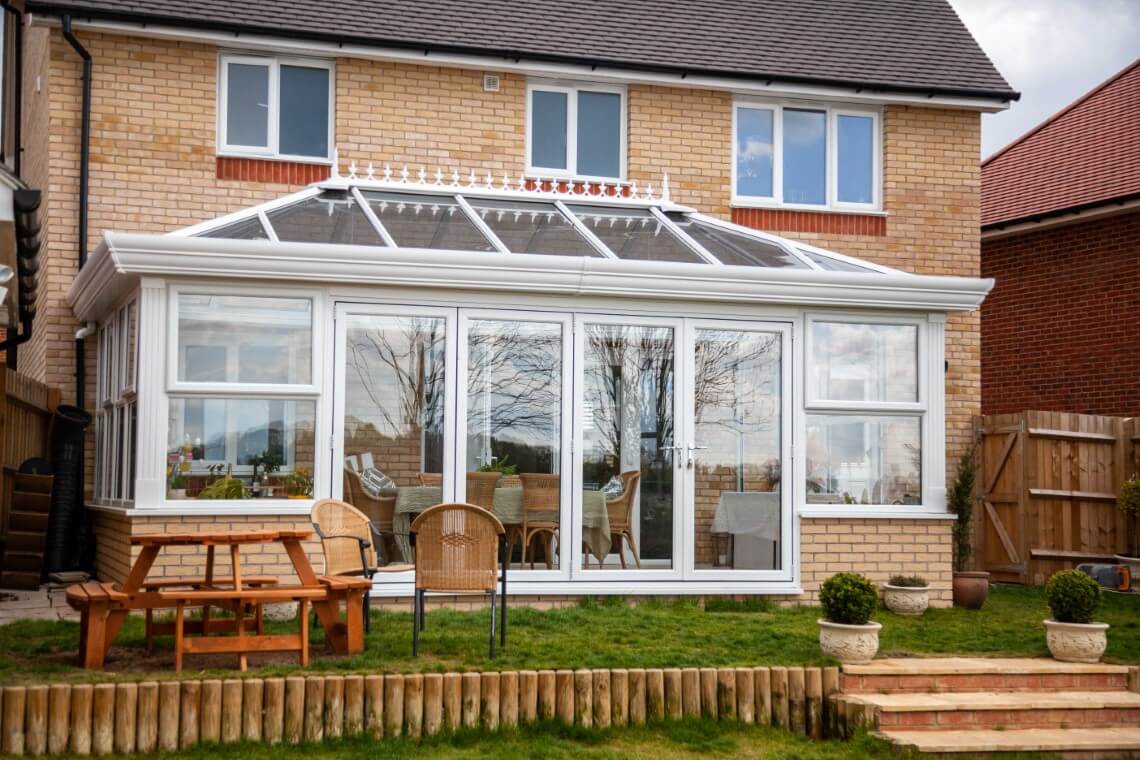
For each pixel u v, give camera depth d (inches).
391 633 383.2
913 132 652.7
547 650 358.9
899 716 337.7
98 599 325.1
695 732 325.7
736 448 482.0
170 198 556.1
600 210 559.8
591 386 469.1
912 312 499.2
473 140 598.5
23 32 698.8
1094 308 724.7
